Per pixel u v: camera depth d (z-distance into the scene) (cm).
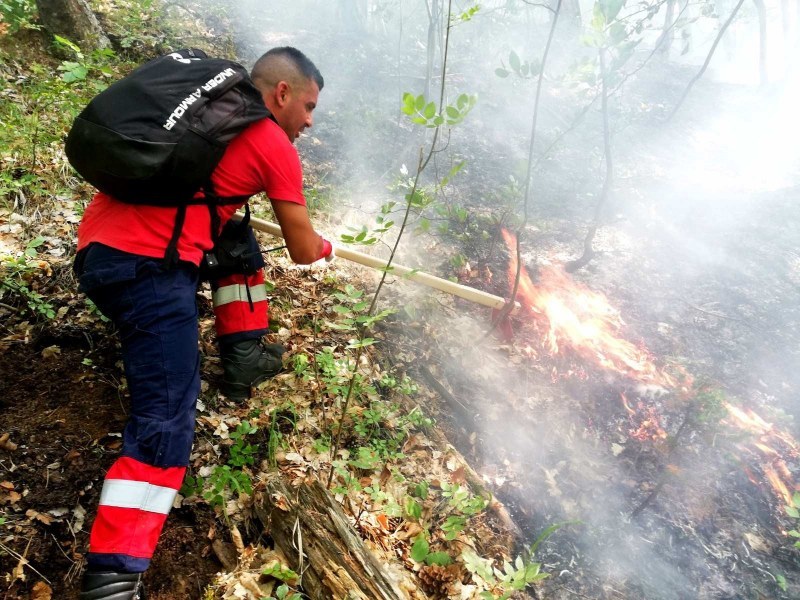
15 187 346
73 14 507
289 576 208
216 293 271
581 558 281
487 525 275
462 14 270
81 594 178
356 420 285
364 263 293
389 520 255
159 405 193
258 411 277
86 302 297
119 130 185
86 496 225
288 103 235
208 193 207
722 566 290
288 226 225
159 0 717
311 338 331
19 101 423
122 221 197
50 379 263
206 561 221
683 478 327
